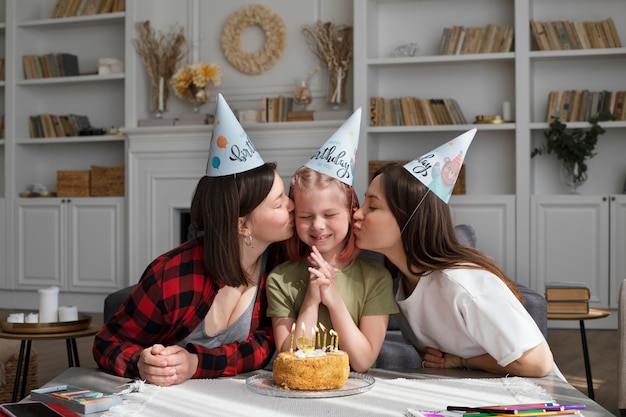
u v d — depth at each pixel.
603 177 5.45
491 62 5.53
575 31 5.25
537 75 5.49
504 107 5.36
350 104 5.68
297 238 1.61
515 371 1.48
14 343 3.08
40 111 6.57
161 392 1.36
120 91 6.36
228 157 1.53
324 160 1.55
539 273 5.20
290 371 1.34
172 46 5.89
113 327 1.61
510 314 1.46
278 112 5.58
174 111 6.09
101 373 1.54
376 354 1.58
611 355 4.20
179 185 5.73
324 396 1.30
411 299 1.58
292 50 5.82
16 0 6.35
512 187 5.56
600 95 5.25
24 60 6.37
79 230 6.06
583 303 3.28
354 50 5.44
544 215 5.19
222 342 1.64
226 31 5.92
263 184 1.53
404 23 5.71
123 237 5.94
